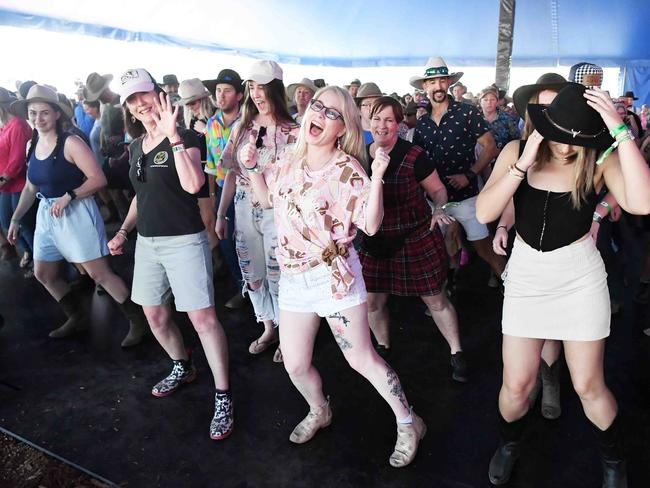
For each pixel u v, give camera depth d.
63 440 2.59
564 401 2.72
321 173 1.96
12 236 3.64
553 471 2.25
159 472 2.35
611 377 2.95
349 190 1.93
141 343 3.59
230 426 2.59
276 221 2.09
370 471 2.30
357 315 2.06
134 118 2.55
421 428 2.39
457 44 12.87
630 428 2.49
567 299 1.79
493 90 5.21
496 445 2.44
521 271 1.86
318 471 2.32
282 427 2.63
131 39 8.45
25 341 3.70
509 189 1.74
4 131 4.66
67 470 2.40
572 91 1.61
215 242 4.71
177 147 2.24
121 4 7.57
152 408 2.84
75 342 3.65
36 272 3.52
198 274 2.50
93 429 2.67
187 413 2.79
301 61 13.41
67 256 3.36
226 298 4.35
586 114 1.57
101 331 3.80
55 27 7.06
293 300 2.12
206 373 3.19
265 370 3.19
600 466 2.26
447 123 3.60
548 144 1.77
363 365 2.13
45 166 3.24
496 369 3.12
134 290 2.70
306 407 2.80
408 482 2.23
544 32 12.04
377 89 4.36
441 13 10.84
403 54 13.68
